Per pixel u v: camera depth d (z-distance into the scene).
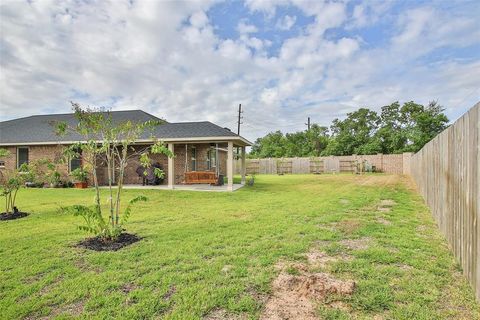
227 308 2.75
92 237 5.06
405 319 2.53
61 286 3.20
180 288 3.13
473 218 2.98
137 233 5.32
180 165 15.55
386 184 15.17
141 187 13.84
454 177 4.04
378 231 5.34
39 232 5.47
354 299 2.87
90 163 5.30
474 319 2.52
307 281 3.21
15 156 15.35
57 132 5.42
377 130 33.00
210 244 4.65
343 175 23.55
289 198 10.09
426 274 3.42
